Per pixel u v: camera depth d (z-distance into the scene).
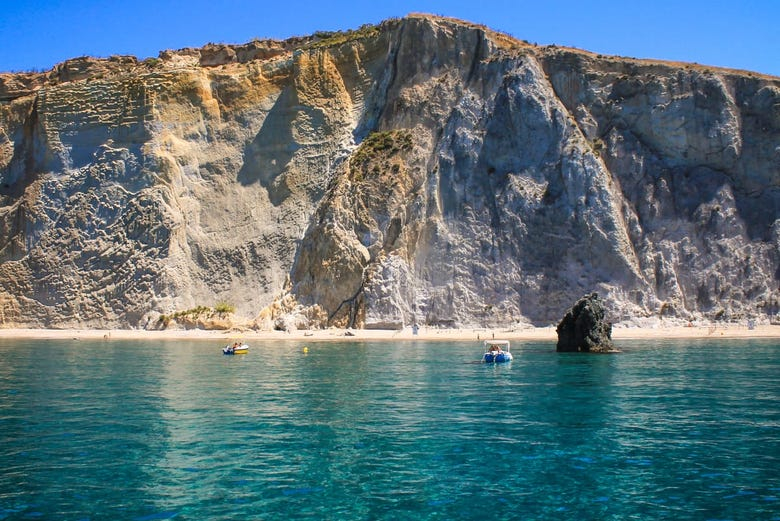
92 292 74.81
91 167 79.25
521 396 28.42
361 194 70.81
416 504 15.39
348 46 81.62
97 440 20.72
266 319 68.88
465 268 68.06
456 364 40.44
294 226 74.56
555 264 67.81
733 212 68.75
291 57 81.62
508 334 62.75
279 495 15.94
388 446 19.98
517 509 15.12
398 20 80.94
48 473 17.50
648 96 72.00
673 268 67.56
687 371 36.53
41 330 73.19
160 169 77.50
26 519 14.49
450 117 73.81
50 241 77.62
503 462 18.39
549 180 70.12
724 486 16.47
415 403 26.83
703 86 71.19
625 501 15.55
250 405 26.45
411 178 71.88
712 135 70.25
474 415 24.34
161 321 70.69
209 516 14.70
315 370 37.81
